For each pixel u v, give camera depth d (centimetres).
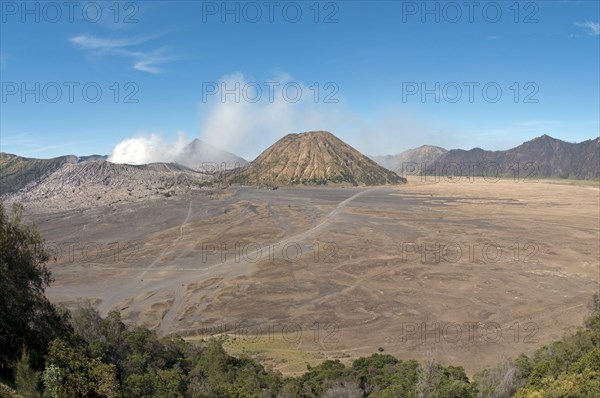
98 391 1972
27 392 1684
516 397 2670
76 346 2512
